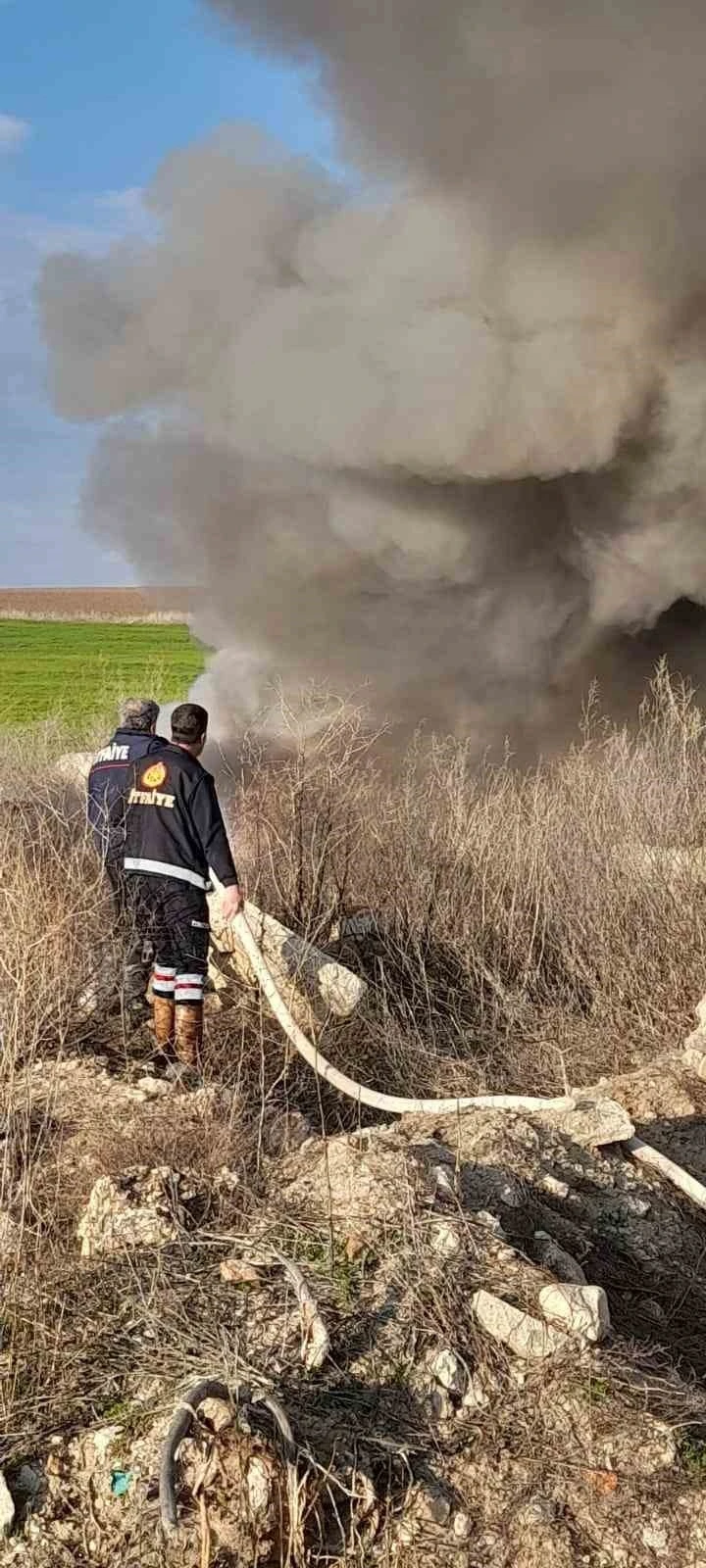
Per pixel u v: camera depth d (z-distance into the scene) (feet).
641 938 23.97
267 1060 18.92
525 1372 11.03
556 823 27.07
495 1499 9.96
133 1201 12.73
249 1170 13.97
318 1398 10.45
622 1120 16.57
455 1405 10.70
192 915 17.93
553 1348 11.23
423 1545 9.54
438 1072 19.77
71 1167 13.91
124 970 18.65
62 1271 11.97
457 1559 9.47
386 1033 20.04
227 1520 9.21
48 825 22.49
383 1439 10.14
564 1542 9.61
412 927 23.63
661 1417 10.68
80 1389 10.57
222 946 21.08
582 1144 16.17
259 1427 9.82
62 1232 12.77
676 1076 19.44
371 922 24.13
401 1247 12.25
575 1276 13.02
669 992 22.91
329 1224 12.48
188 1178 13.32
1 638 136.98
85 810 20.35
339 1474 9.77
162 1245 12.25
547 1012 22.30
